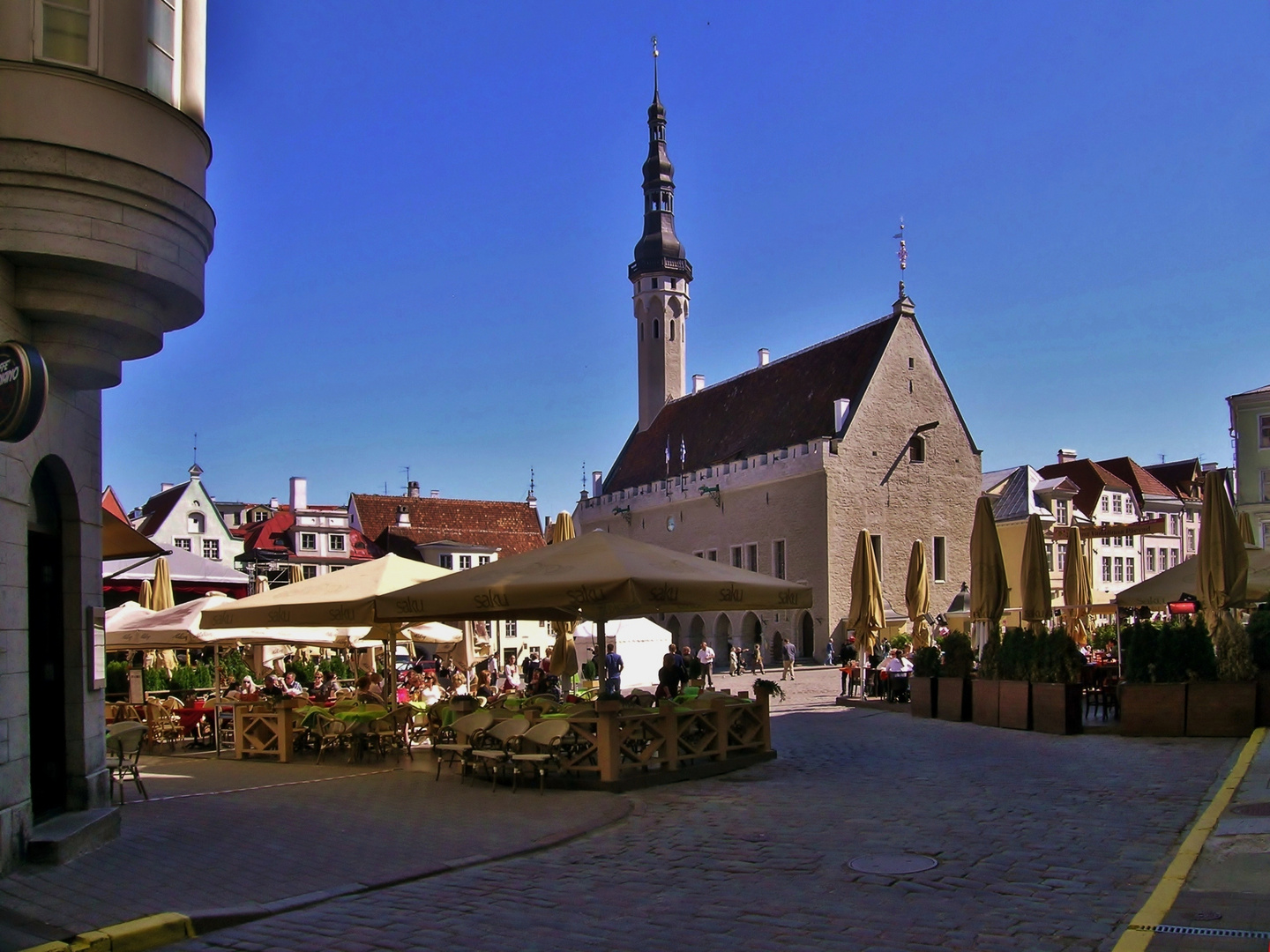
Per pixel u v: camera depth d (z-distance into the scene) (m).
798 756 16.61
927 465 59.84
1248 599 21.30
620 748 13.84
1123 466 79.81
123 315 9.96
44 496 10.69
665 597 13.82
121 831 11.14
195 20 11.06
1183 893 7.66
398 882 9.08
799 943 7.07
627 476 78.00
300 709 17.92
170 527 64.75
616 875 9.17
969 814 11.23
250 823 11.65
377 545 75.69
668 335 80.00
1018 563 61.31
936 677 23.12
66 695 10.84
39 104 9.22
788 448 58.78
